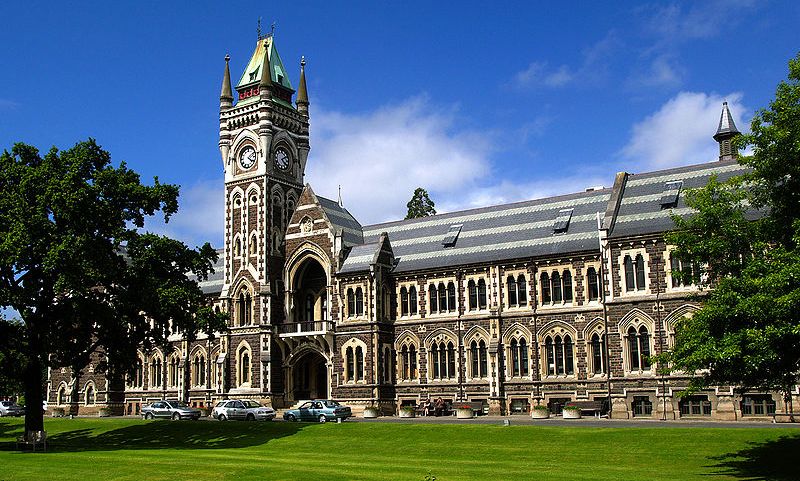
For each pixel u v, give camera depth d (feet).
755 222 140.36
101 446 195.83
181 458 155.12
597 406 220.43
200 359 309.63
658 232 213.25
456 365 256.11
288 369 284.20
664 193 229.04
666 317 209.36
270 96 296.71
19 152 195.21
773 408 194.90
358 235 296.30
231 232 296.92
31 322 190.80
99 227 190.90
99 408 325.42
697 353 122.52
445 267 261.24
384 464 142.10
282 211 296.10
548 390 238.27
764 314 117.50
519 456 151.94
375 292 264.52
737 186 139.13
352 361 266.57
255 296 285.43
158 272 203.82
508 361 246.88
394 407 264.31
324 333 269.85
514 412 243.40
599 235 232.94
